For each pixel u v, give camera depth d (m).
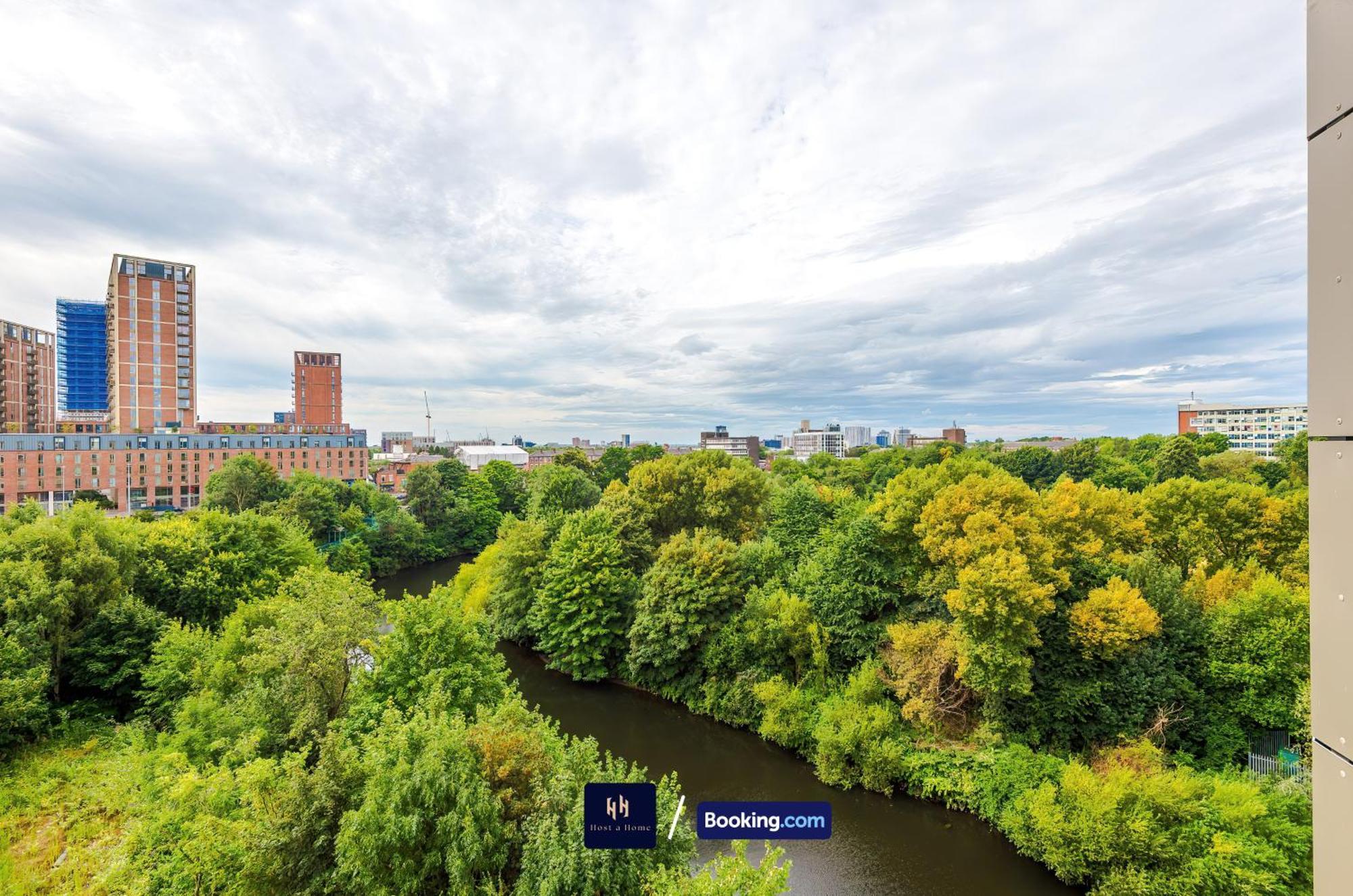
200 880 14.01
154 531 35.19
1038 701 24.77
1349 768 3.53
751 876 12.02
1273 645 22.47
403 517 71.81
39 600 24.97
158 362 104.75
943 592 29.48
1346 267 3.51
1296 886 16.55
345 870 13.05
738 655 32.38
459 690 21.61
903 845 22.34
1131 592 24.53
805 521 42.84
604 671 37.38
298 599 28.33
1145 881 17.95
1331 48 3.59
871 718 26.59
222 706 20.89
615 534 41.53
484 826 13.91
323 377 146.12
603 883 13.00
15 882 15.64
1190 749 23.17
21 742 22.88
